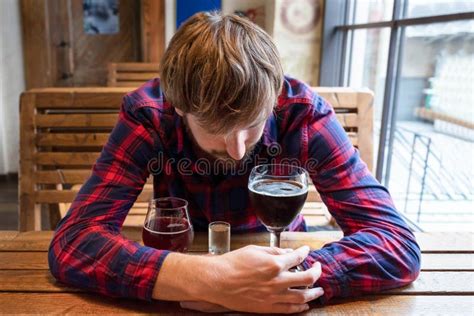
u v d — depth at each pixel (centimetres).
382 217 89
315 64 291
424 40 183
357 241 82
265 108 73
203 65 70
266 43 76
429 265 88
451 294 78
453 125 177
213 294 70
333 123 103
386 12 214
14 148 347
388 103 207
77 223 85
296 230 121
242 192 106
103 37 346
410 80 196
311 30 285
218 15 80
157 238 83
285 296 71
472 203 170
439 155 190
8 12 321
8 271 83
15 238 97
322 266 76
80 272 76
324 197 100
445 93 178
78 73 349
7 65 330
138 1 345
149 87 105
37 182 148
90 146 148
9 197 312
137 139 96
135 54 354
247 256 72
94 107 147
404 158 208
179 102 75
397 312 72
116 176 93
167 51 78
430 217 188
